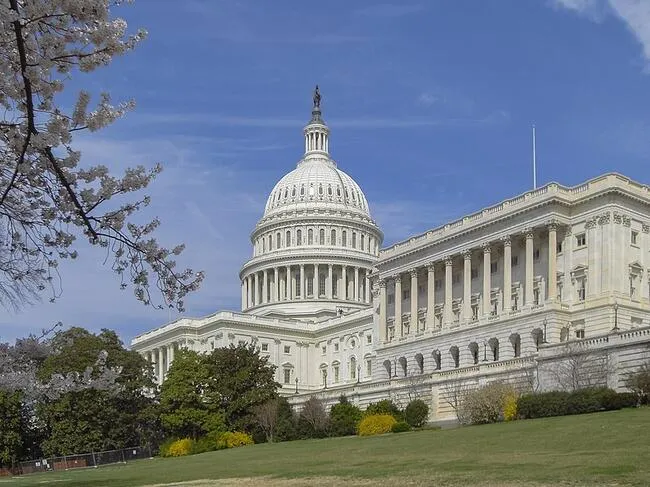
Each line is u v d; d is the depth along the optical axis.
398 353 125.75
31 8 18.58
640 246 103.38
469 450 53.41
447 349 116.31
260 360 114.06
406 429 82.62
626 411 63.56
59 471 92.88
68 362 102.31
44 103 20.69
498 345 108.38
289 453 69.75
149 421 114.19
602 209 101.75
